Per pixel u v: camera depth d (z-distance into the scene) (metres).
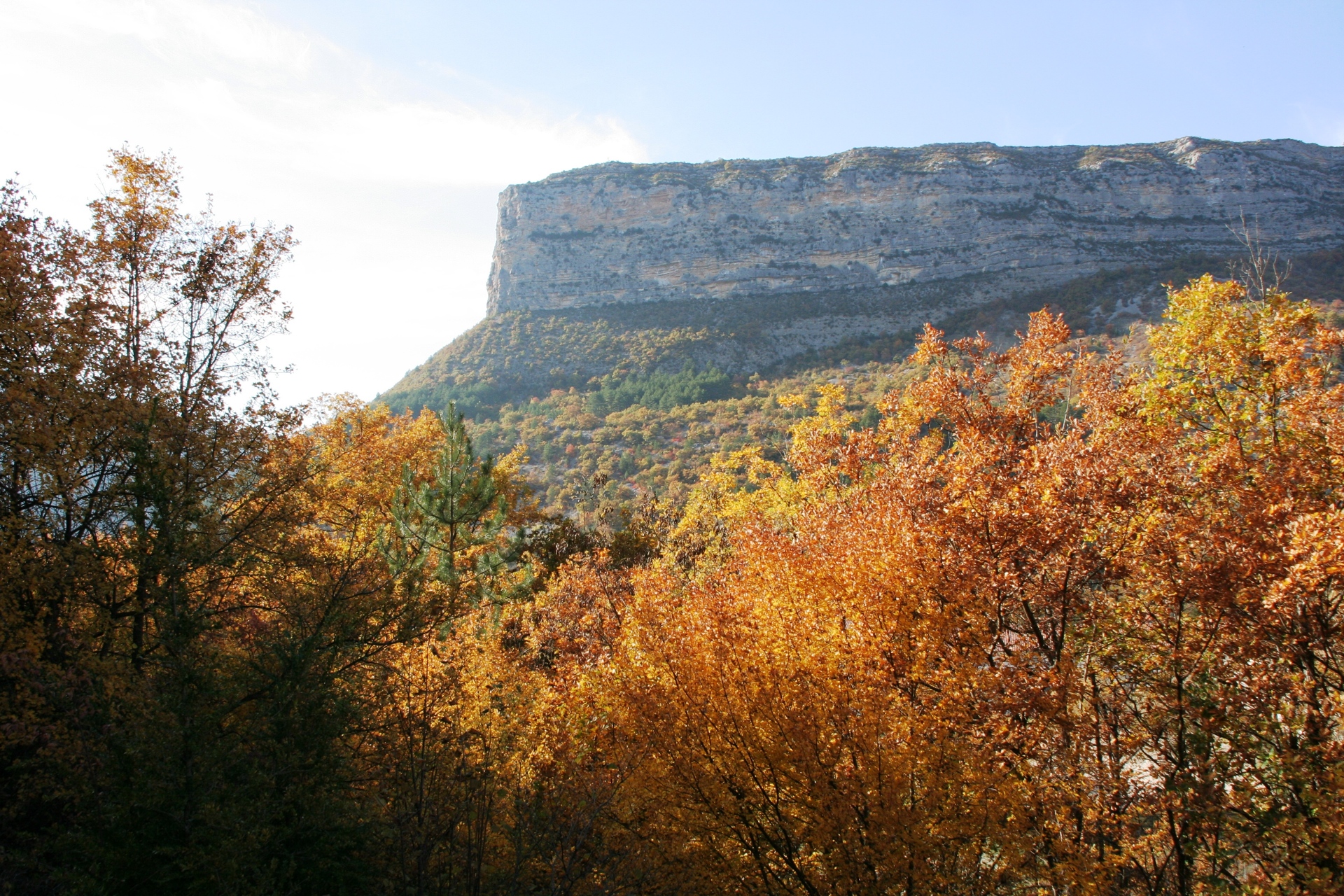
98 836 7.99
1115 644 11.65
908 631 10.60
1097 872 8.92
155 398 11.52
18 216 12.23
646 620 11.16
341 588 10.81
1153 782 11.90
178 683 8.92
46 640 10.30
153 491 10.27
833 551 11.92
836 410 26.33
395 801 9.65
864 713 9.47
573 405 111.00
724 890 9.75
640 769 10.12
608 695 11.28
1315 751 9.75
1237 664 10.50
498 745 11.59
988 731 10.40
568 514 65.31
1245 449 12.69
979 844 8.91
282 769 8.73
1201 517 11.45
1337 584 9.63
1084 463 12.01
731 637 10.40
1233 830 9.96
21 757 9.13
